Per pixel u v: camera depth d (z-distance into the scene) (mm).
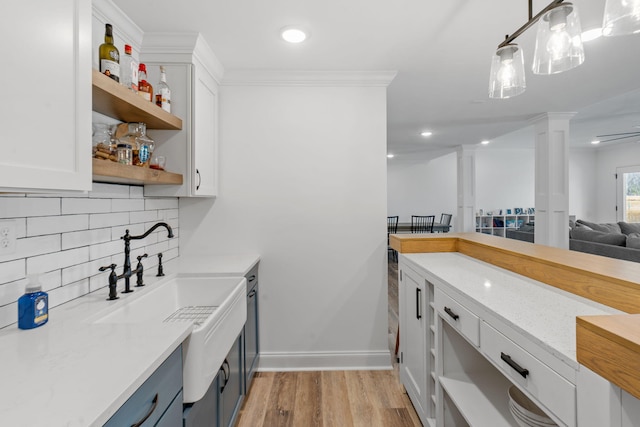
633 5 888
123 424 725
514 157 7867
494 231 7547
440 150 6586
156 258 2121
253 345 2285
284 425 1872
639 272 1141
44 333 1028
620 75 2609
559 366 814
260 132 2514
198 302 1878
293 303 2537
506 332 1033
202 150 2117
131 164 1514
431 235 2393
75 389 708
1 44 724
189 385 1092
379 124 2533
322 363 2521
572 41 1128
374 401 2098
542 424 1120
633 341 596
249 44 2061
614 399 663
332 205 2541
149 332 1034
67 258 1357
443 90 2955
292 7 1677
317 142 2529
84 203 1464
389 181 8086
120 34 1765
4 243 1078
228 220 2516
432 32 1929
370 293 2549
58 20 885
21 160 773
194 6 1664
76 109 953
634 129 5469
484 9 1700
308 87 2520
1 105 724
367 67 2408
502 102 3328
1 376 763
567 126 3707
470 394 1502
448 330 1648
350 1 1632
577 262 1341
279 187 2527
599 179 7734
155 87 1970
